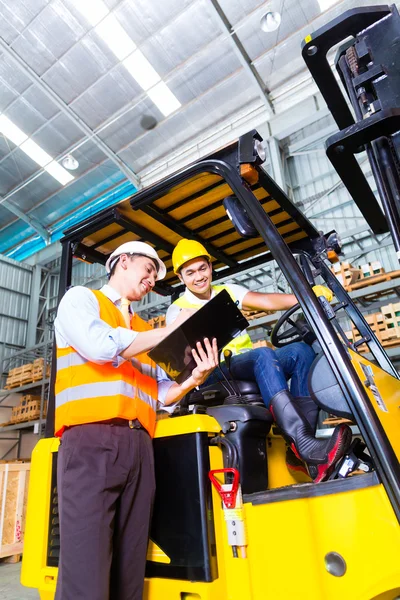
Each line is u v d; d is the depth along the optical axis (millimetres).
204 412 1823
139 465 1523
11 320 14320
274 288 8727
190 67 9555
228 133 10633
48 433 2113
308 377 1725
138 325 1919
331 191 9094
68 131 11070
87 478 1398
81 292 1644
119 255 1887
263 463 1893
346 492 1337
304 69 9773
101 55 9273
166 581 1531
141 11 8484
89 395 1509
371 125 1438
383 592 1236
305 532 1375
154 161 11773
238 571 1470
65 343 1616
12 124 10883
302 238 2785
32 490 2020
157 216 2412
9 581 4859
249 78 9906
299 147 9812
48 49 9219
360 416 1338
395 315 6336
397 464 1271
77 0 8297
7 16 8688
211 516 1535
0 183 12742
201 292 2592
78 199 13180
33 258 15055
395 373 2312
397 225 1437
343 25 1618
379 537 1248
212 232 2689
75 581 1298
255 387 2152
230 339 1700
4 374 13773
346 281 6828
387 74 1544
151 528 1634
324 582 1306
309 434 1729
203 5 8414
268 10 8539
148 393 1703
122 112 10430
